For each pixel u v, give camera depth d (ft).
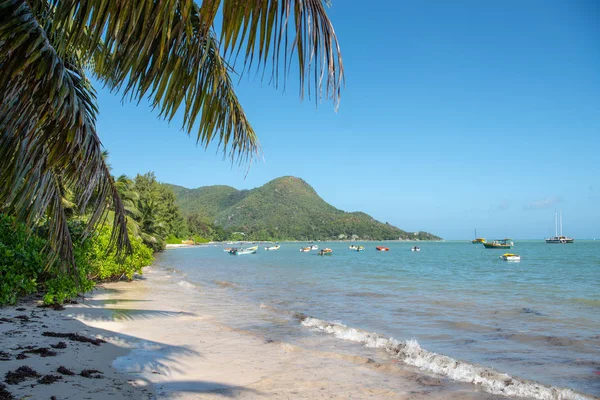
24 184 11.83
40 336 22.80
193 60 8.68
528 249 356.38
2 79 8.84
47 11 10.87
